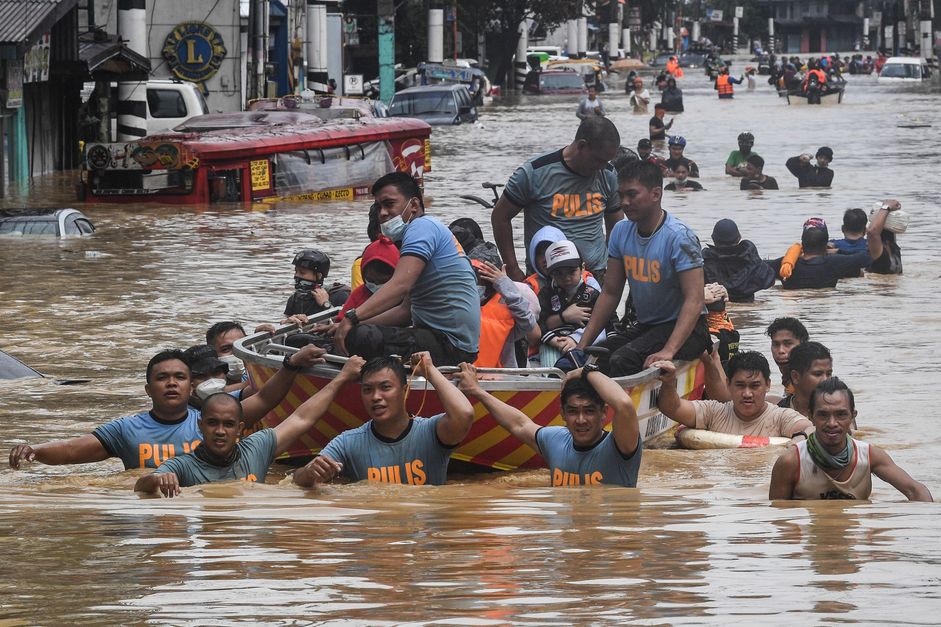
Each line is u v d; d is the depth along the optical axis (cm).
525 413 2336
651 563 1449
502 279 2598
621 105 19400
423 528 1709
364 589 1334
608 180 3081
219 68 11525
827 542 1577
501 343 2602
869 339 3666
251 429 2588
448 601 1276
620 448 2158
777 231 6097
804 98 19175
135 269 5047
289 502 1972
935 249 5575
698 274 2606
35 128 9169
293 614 1235
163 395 2278
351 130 8256
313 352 2366
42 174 9262
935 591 1296
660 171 2644
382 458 2186
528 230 3102
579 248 3055
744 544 1567
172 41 11488
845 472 2003
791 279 4662
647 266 2636
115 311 4103
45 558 1503
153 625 1209
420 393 2288
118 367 3291
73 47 8631
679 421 2583
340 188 8181
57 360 3375
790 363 2645
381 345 2405
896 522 1739
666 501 1986
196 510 1883
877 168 9362
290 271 4991
